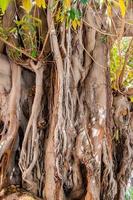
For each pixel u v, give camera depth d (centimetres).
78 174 302
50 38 282
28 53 287
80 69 304
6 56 302
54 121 289
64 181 299
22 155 295
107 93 309
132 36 322
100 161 301
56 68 290
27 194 292
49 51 293
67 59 288
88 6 292
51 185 290
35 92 298
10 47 293
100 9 300
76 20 274
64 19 273
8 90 298
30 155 295
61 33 284
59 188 291
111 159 307
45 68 299
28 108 308
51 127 291
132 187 386
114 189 309
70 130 294
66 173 298
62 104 289
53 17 279
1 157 301
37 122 297
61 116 287
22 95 305
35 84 304
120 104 331
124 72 340
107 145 304
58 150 290
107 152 304
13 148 305
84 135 298
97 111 303
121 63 331
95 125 301
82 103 304
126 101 336
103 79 308
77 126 299
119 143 338
